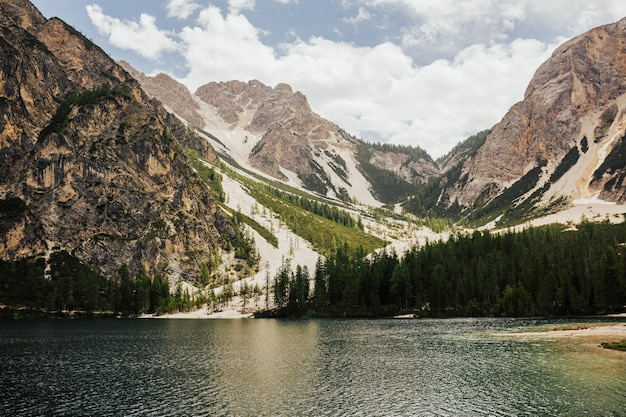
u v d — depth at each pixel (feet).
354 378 213.66
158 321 596.70
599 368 214.69
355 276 647.56
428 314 566.36
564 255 636.07
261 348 317.22
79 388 199.62
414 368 233.76
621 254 594.24
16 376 225.97
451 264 617.62
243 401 177.06
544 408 159.63
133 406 171.63
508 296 534.78
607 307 501.56
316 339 362.74
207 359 272.72
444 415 156.25
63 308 630.33
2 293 609.42
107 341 363.76
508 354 261.03
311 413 161.38
